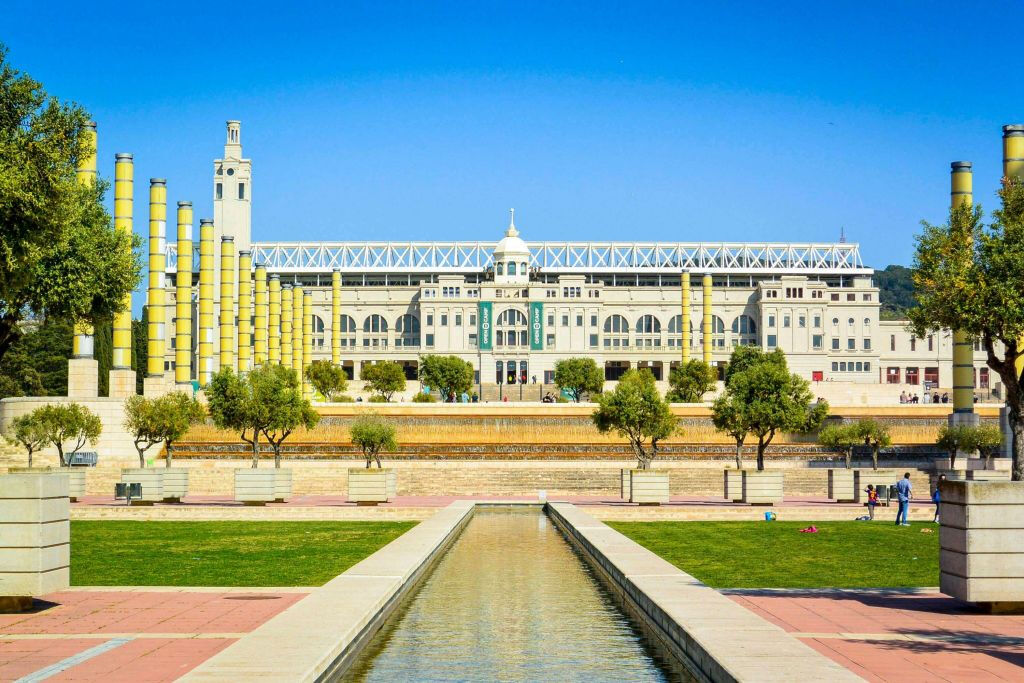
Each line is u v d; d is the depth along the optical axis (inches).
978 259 1418.6
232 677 720.3
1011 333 1366.9
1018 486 954.7
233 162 7849.4
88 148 1353.3
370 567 1283.2
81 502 2596.0
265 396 2999.5
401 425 3905.0
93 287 1795.0
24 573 975.6
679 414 3890.3
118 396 3533.5
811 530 1859.0
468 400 5708.7
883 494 2481.5
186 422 3056.1
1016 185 1403.8
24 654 817.5
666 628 949.8
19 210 1125.7
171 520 2150.6
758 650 791.7
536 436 3902.6
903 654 799.1
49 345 5536.4
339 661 837.2
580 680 813.2
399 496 2977.4
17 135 1248.8
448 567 1456.7
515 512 2516.0
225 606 1038.4
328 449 3580.2
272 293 5984.3
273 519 2172.7
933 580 1229.7
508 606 1132.5
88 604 1050.1
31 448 2881.4
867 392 6614.2
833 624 924.0
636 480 2437.3
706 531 1899.6
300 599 1078.4
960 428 3169.3
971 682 713.0
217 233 7770.7
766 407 2869.1
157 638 878.4
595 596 1200.8
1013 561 956.0
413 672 837.2
